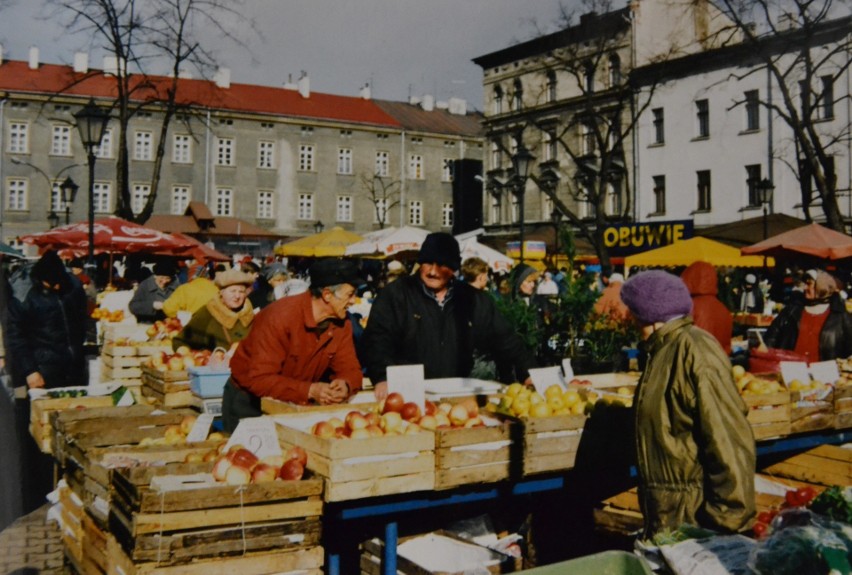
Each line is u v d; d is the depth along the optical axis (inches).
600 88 1765.5
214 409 223.5
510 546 190.4
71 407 231.0
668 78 1603.1
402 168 2485.2
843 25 1306.6
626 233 960.9
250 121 2276.1
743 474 121.1
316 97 2480.3
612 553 99.3
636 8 1670.8
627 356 343.9
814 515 104.5
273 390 181.2
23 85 2041.1
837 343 303.7
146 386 259.9
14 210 2038.6
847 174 1320.1
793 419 201.8
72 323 326.0
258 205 2293.3
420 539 181.3
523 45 1957.4
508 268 786.8
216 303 268.7
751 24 1236.5
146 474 132.0
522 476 160.9
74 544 162.7
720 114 1510.8
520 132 1347.2
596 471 172.4
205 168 2218.3
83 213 2089.1
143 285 444.5
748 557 105.7
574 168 1831.9
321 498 134.0
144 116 2148.1
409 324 215.2
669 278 135.0
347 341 195.6
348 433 152.8
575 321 340.5
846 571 94.5
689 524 122.8
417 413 167.9
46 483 255.6
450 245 214.5
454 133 2559.1
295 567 129.3
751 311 805.2
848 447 209.6
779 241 611.5
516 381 230.5
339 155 2406.5
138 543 118.8
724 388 124.7
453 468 151.9
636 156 1670.8
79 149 2089.1
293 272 1217.4
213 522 123.6
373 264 951.6
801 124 991.0
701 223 1544.0
